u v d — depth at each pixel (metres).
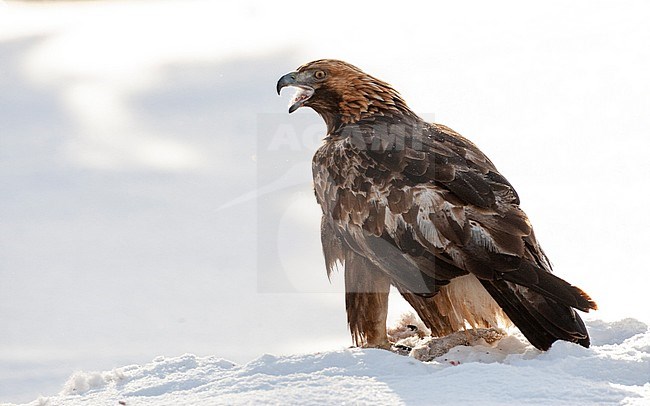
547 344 9.02
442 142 10.28
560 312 9.04
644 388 7.78
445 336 9.90
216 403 7.66
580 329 9.03
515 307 9.15
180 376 8.89
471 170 9.83
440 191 9.68
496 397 7.59
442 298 10.05
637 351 8.74
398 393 7.76
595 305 8.86
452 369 8.18
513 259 9.20
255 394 7.83
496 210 9.51
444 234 9.54
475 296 9.92
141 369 9.26
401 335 10.87
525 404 7.42
